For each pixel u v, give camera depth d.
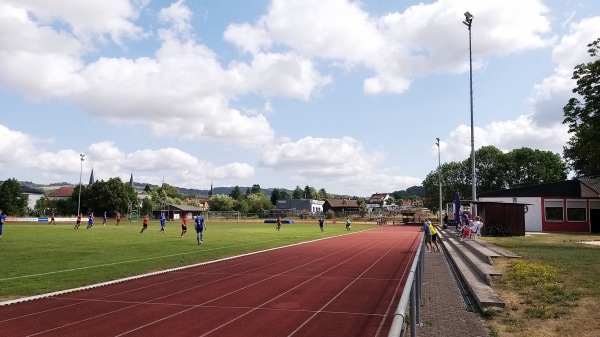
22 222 78.62
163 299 11.62
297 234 43.16
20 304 10.95
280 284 14.02
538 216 43.69
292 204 145.38
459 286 13.82
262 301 11.38
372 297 11.91
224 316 9.74
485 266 15.22
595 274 12.89
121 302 11.21
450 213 64.50
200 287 13.44
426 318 9.48
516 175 85.94
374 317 9.70
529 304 10.09
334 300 11.52
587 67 28.31
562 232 41.78
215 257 21.80
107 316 9.73
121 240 33.00
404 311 4.05
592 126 28.62
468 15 35.56
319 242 33.00
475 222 27.97
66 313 10.00
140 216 110.62
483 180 90.12
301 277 15.52
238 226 66.88
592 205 42.56
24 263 18.77
